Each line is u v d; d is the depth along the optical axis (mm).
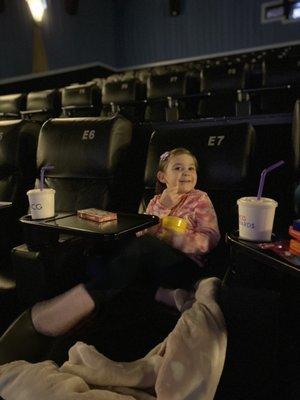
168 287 1184
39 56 6707
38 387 839
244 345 899
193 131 1560
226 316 915
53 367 934
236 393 918
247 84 3436
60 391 812
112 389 881
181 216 1354
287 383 903
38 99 3957
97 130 1660
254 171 1526
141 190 1796
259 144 1627
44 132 1815
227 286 925
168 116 3393
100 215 1156
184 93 3613
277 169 1579
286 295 888
